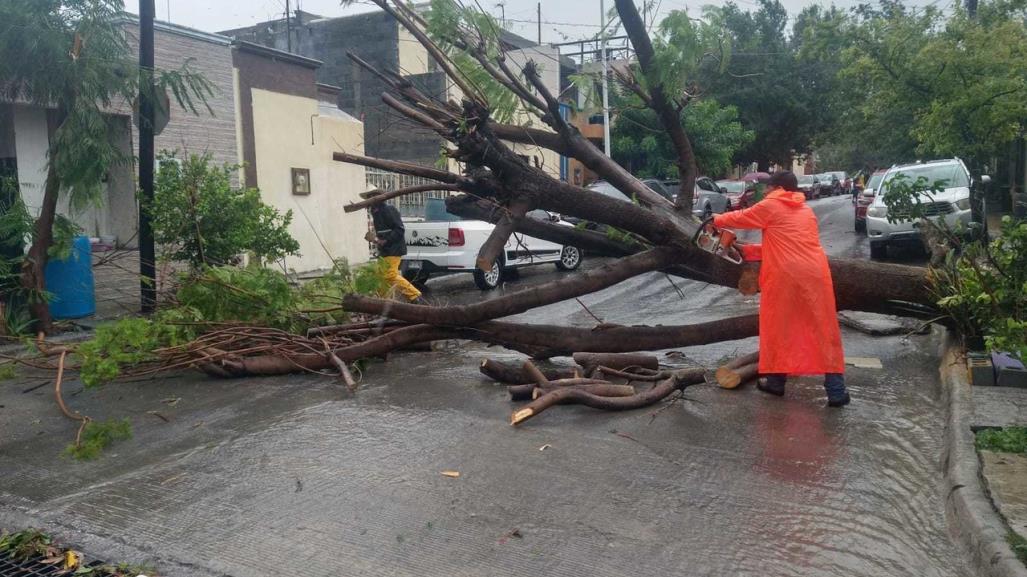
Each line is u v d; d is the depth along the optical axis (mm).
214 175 11594
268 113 16328
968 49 12852
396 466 5336
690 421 6180
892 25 13727
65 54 9039
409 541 4246
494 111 7523
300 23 27047
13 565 4172
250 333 8055
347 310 7773
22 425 6539
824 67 39812
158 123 11062
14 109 12250
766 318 6543
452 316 7492
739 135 28422
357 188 18766
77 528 4523
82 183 9438
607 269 7395
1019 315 7004
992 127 12820
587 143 7805
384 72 8234
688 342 7605
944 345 8227
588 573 3867
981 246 8016
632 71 7797
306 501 4801
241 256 12180
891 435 5785
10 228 9469
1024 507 4184
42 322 9820
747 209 6586
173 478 5238
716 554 4027
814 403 6621
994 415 5684
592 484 4953
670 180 26281
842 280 7645
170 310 8180
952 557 4004
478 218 8070
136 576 3967
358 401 6992
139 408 6949
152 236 10836
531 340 7676
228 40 15148
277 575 3934
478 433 5988
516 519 4484
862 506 4582
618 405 6434
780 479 4980
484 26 7129
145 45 10289
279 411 6727
